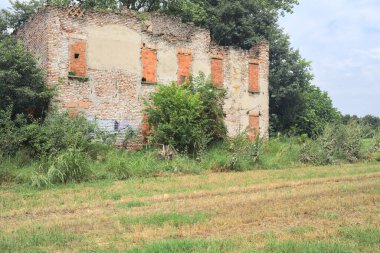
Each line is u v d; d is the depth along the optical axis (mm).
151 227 10516
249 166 24625
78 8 27172
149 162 22703
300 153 27781
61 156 19000
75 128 23359
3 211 12898
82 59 27109
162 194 15516
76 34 27016
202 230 10164
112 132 27656
